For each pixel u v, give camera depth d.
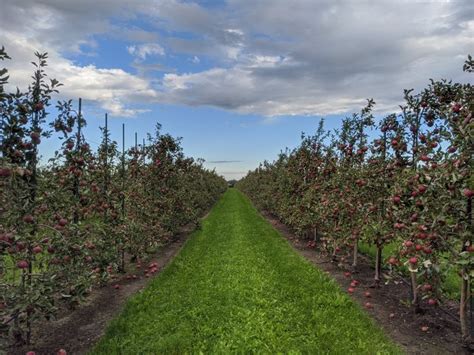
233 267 8.34
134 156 10.32
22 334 4.48
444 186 4.09
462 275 3.88
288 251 10.32
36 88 4.16
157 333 4.81
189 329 4.89
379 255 6.95
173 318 5.31
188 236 13.73
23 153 3.93
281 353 4.18
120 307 6.07
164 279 7.53
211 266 8.53
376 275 6.96
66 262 4.36
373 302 6.12
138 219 9.13
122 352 4.27
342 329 4.84
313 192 10.52
